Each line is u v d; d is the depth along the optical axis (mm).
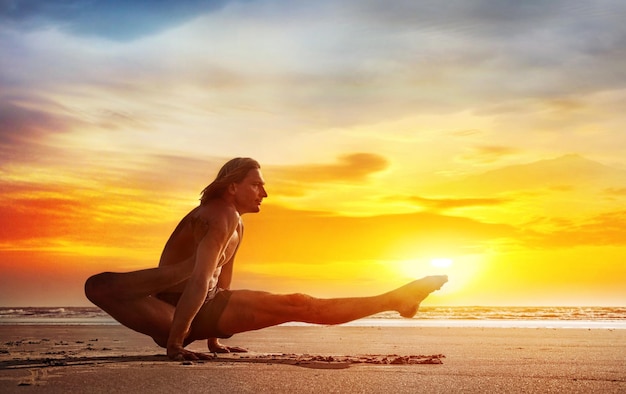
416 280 4797
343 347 6652
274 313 4777
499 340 7992
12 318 19359
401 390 3129
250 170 5055
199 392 2980
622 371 4055
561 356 5281
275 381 3352
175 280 4680
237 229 5117
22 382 3250
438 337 8805
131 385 3174
